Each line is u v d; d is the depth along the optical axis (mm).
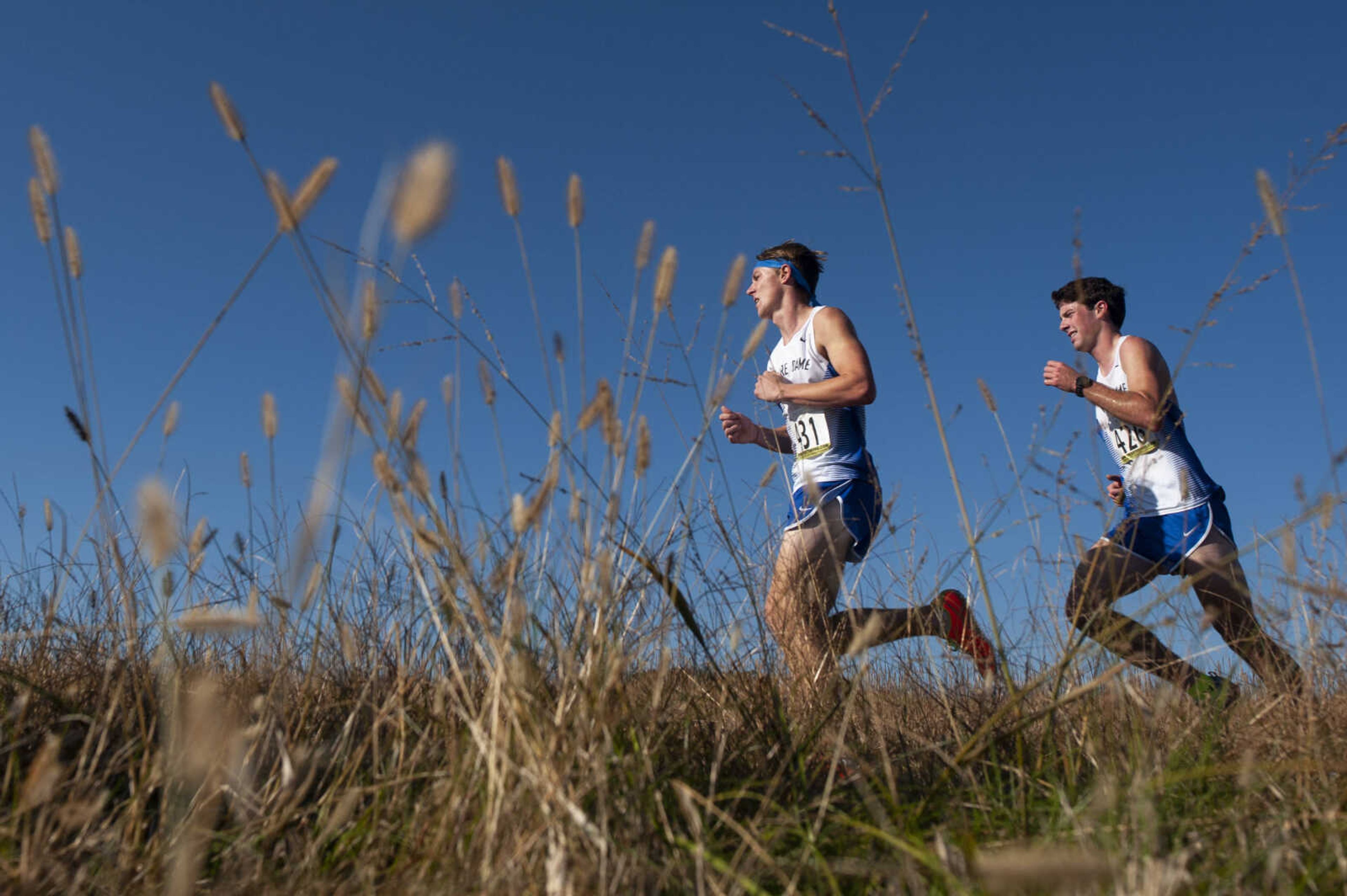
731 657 2326
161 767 1593
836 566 2582
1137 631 2336
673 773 1889
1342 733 2070
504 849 1447
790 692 2463
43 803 1474
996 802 1885
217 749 1229
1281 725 2143
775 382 3207
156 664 1959
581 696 1663
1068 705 2291
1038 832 1738
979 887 1357
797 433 3256
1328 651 2135
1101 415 3500
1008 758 2195
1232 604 3021
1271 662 2439
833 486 3119
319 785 1830
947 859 1433
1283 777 1949
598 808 1538
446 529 1685
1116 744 2172
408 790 1738
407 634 2180
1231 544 3148
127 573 1952
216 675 2207
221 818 1698
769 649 2371
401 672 1908
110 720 1749
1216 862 1530
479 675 2090
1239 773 1765
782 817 1631
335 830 1603
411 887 1393
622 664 1770
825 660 2617
